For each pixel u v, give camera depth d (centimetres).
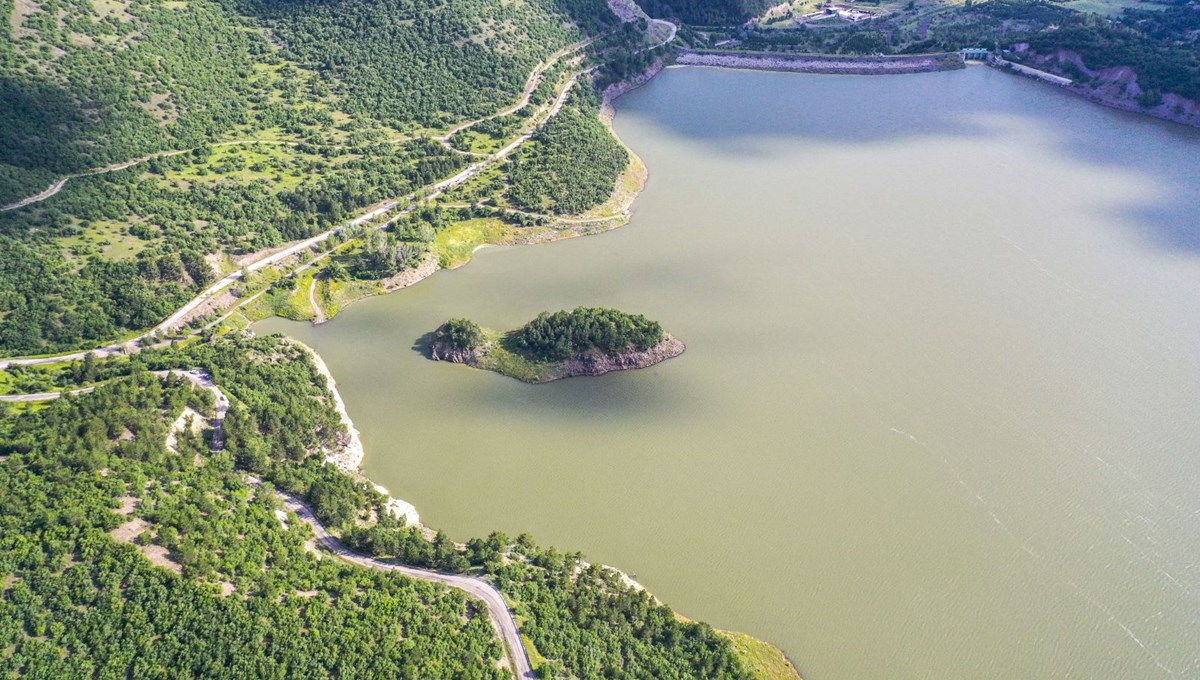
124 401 16862
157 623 12506
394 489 17312
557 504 16912
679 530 16288
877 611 14750
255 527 14738
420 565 14838
